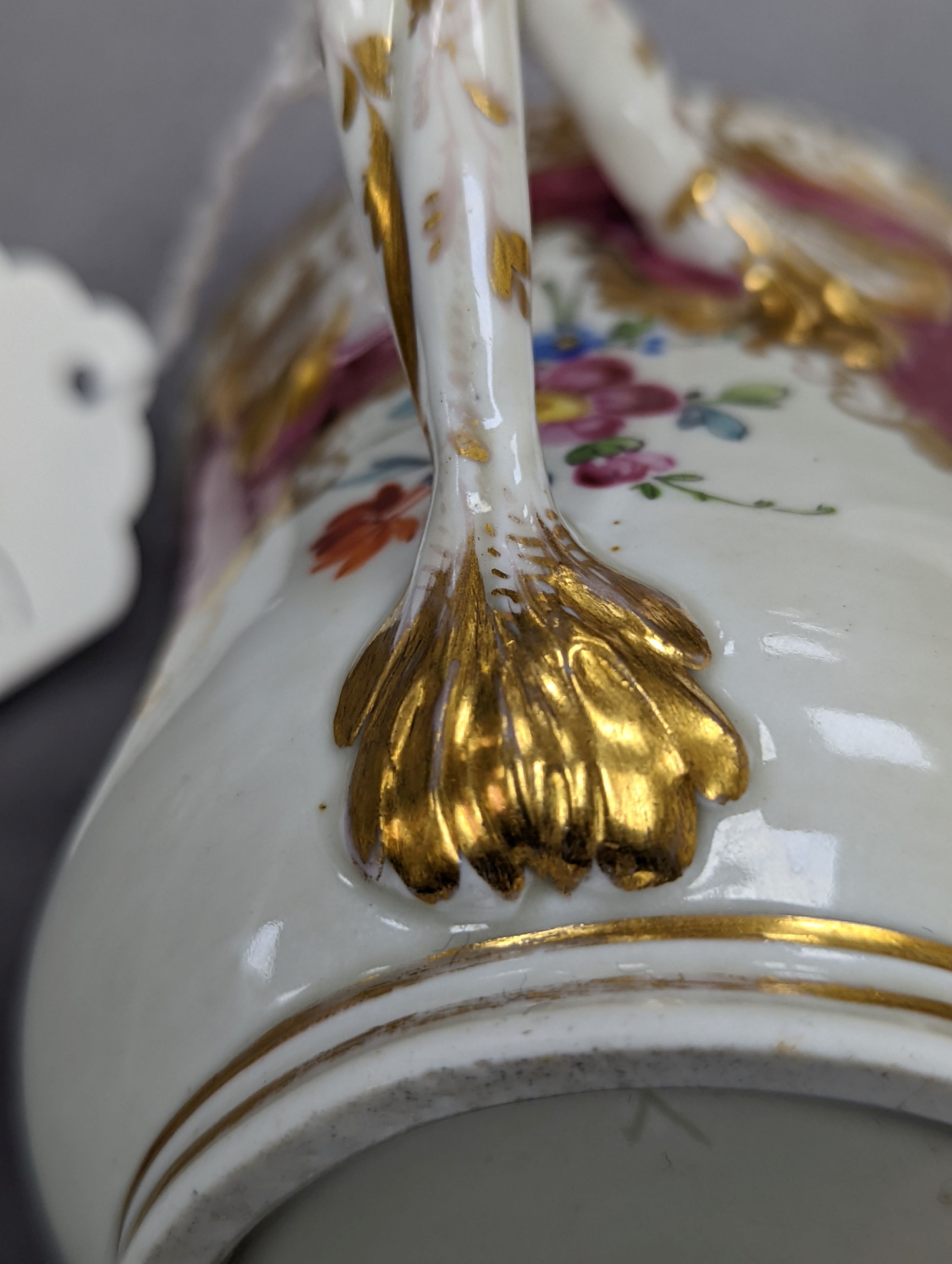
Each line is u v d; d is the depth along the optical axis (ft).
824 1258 0.38
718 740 0.38
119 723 0.81
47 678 0.83
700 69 0.98
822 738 0.38
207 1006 0.40
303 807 0.40
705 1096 0.37
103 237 0.96
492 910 0.38
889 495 0.43
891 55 0.98
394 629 0.41
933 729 0.39
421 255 0.42
